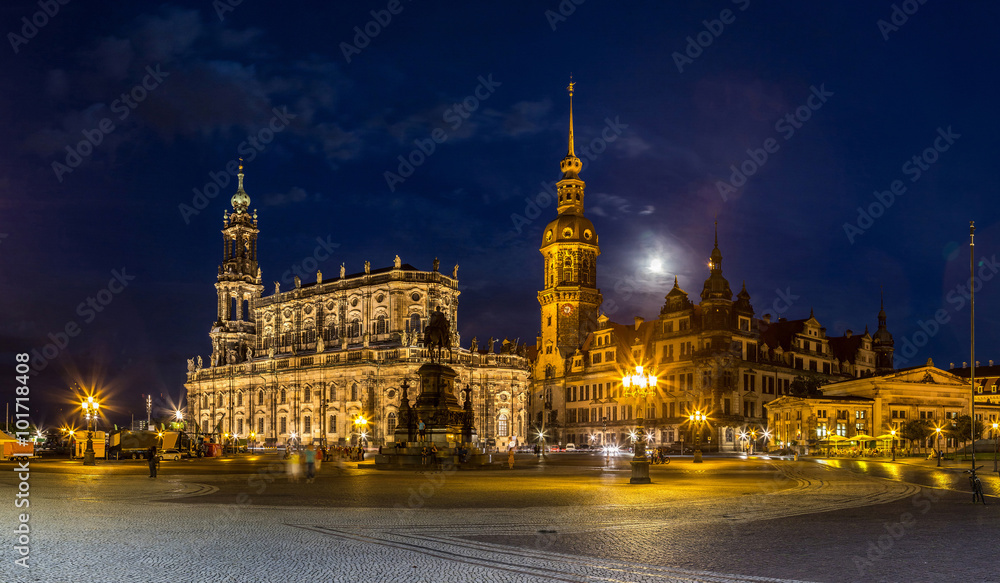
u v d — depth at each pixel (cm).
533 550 1953
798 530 2347
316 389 15638
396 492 3800
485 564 1764
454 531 2297
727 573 1681
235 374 17325
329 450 9781
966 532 2320
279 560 1797
